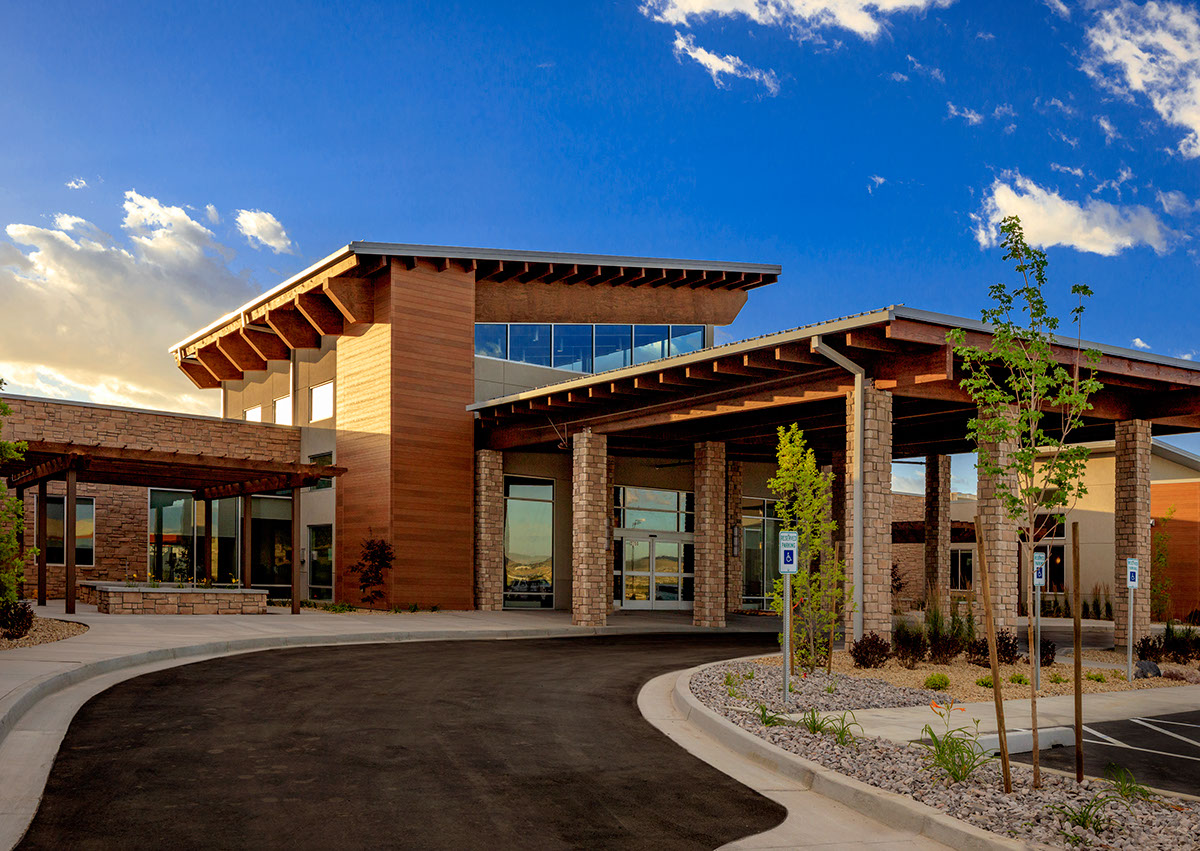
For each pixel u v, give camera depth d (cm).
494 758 798
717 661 1598
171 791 661
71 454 1992
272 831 582
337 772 729
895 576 3472
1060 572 3672
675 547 3175
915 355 1602
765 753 825
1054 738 970
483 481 2697
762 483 3369
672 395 2092
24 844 545
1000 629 1680
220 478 2495
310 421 3019
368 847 559
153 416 2723
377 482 2597
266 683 1162
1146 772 843
